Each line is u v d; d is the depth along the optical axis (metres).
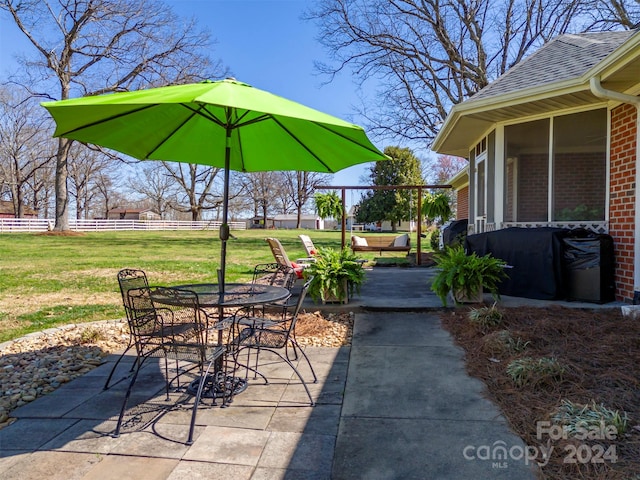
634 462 2.02
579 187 5.80
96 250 15.24
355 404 2.82
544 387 2.89
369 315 5.12
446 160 38.34
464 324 4.52
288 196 51.91
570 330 4.00
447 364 3.52
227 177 3.41
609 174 5.44
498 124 6.80
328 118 2.67
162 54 21.14
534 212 6.32
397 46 17.45
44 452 2.24
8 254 13.36
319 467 2.10
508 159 6.68
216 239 23.14
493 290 5.19
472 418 2.58
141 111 3.14
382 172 37.28
